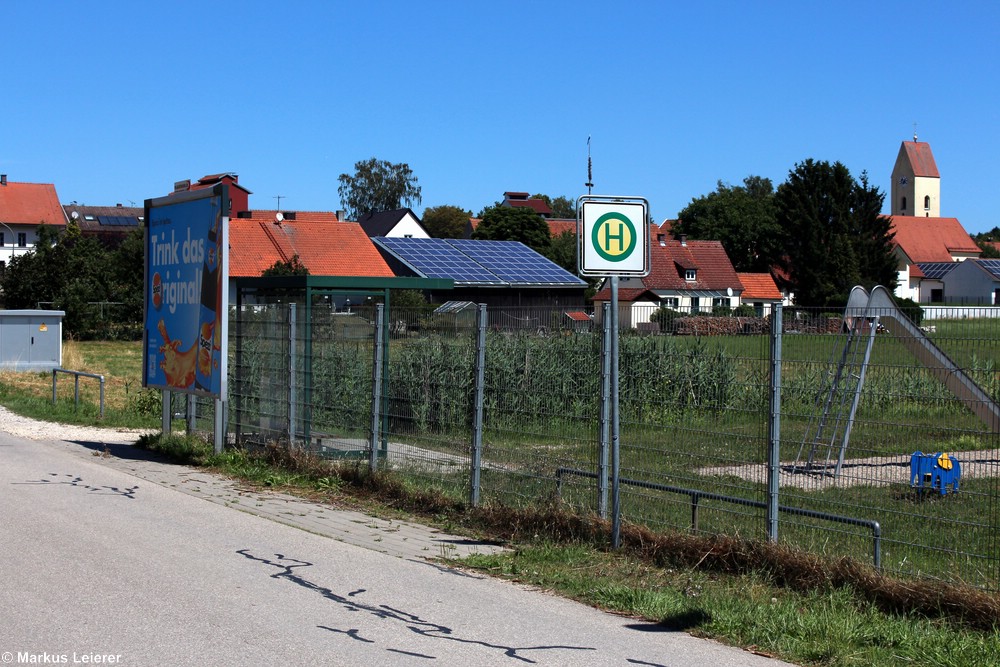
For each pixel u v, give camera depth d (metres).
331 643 5.65
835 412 8.39
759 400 7.48
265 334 12.88
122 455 13.77
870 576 6.64
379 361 10.76
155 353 14.60
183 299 13.78
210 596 6.57
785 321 8.22
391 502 10.28
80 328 51.69
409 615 6.33
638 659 5.54
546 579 7.32
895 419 7.67
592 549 8.12
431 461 10.13
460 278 54.22
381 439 10.84
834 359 8.84
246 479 11.76
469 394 9.71
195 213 13.44
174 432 15.79
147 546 8.02
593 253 7.92
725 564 7.42
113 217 98.69
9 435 16.09
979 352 6.95
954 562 6.66
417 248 58.41
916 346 8.88
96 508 9.66
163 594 6.57
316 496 10.78
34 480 11.33
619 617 6.44
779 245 81.75
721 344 7.99
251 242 56.78
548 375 9.02
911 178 117.69
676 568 7.57
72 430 17.25
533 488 9.03
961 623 6.12
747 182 130.25
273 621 6.05
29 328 30.88
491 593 6.97
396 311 10.80
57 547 7.86
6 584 6.70
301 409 12.14
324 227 59.03
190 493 10.78
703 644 5.86
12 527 8.60
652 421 8.22
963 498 7.38
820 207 74.25
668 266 72.81
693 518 7.93
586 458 8.72
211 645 5.53
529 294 55.25
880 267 73.56
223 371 12.73
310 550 8.16
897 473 7.80
